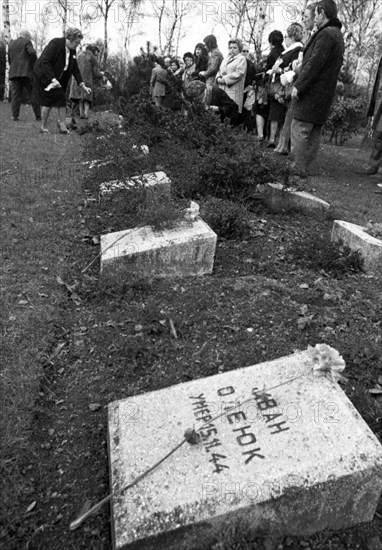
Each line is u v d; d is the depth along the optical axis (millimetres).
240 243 4562
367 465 1853
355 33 24656
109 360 2932
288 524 1900
